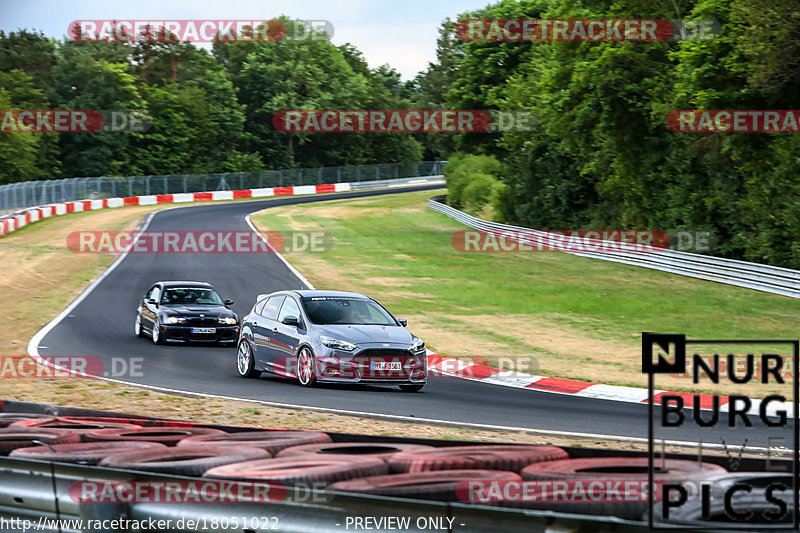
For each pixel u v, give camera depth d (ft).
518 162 311.68
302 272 201.46
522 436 61.36
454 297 166.20
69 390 78.18
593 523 19.35
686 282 186.09
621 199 267.59
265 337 89.92
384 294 168.45
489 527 20.01
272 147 620.90
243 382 87.20
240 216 357.20
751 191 184.55
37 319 133.08
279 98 600.39
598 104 216.74
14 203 319.27
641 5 211.20
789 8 151.64
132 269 204.33
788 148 168.45
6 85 493.36
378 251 249.96
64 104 502.79
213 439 31.55
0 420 38.42
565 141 242.17
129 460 27.71
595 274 201.36
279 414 67.62
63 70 510.17
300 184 567.59
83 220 326.03
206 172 565.12
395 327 87.56
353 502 21.39
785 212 173.47
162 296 120.06
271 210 396.57
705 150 197.98
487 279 193.67
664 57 207.41
